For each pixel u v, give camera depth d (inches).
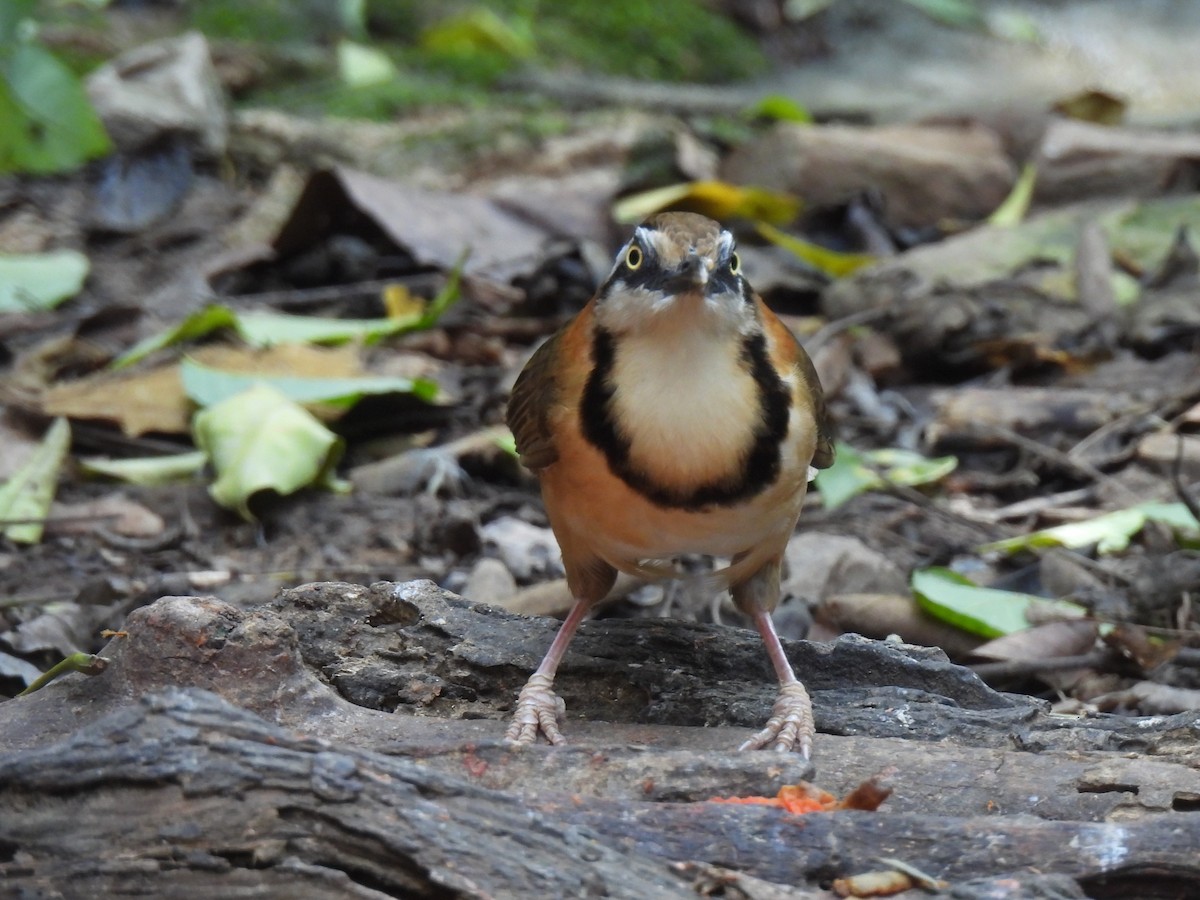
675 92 812.6
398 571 441.4
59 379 528.1
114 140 652.1
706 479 305.9
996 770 284.7
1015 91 858.8
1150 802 267.4
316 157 689.6
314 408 508.7
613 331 307.1
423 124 718.5
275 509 470.6
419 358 551.8
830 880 252.4
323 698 302.5
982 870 252.1
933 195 702.5
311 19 832.9
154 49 692.1
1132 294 607.2
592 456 310.2
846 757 295.0
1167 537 439.8
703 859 251.6
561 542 335.9
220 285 605.9
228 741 247.3
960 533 473.4
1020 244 632.4
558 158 693.3
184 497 474.9
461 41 828.6
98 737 248.4
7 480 462.6
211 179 661.3
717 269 303.7
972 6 976.9
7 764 246.7
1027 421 531.8
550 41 853.2
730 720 324.5
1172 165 697.0
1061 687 391.2
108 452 502.9
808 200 700.7
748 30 922.7
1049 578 433.7
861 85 864.9
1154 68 896.3
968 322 580.1
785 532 324.5
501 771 274.7
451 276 571.5
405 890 239.1
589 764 274.4
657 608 429.4
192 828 241.4
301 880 238.4
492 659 331.9
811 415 319.6
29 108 602.5
